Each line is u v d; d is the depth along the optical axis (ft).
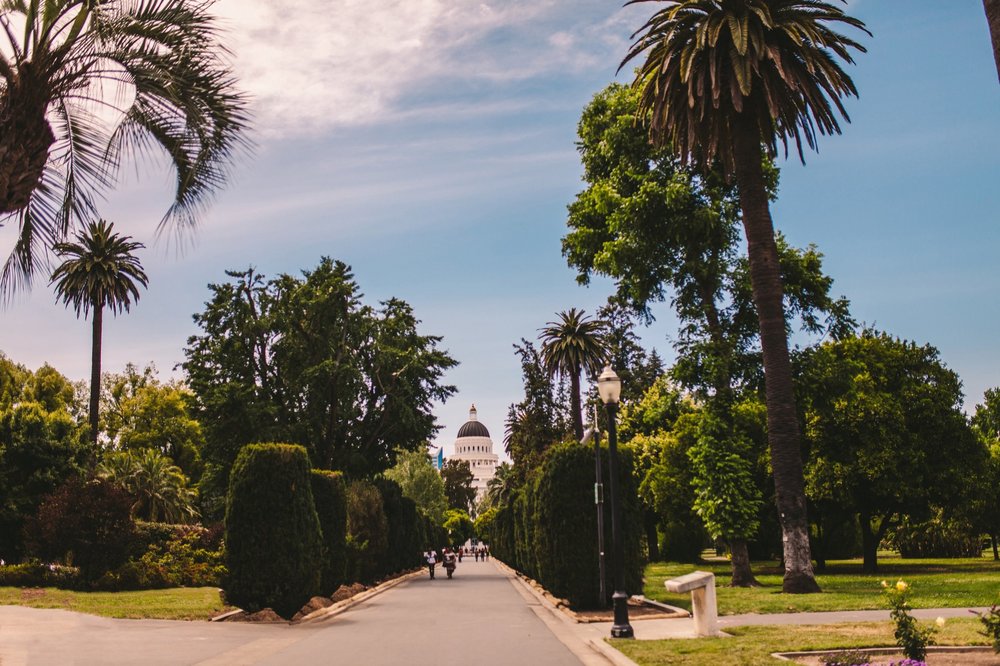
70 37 28.89
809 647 36.86
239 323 149.89
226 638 49.39
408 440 169.37
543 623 60.54
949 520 157.07
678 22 75.05
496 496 450.71
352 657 40.60
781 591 77.00
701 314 98.02
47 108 29.17
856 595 67.26
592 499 71.10
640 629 51.72
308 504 68.49
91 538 94.07
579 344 180.24
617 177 101.50
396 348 164.04
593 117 109.29
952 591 66.28
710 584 46.32
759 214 77.51
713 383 94.22
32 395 192.44
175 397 243.40
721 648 38.27
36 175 28.22
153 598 82.07
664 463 147.33
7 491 125.08
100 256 172.96
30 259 31.89
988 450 134.92
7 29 28.32
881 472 111.24
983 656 33.24
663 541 194.59
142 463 181.98
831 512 127.24
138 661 37.70
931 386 116.88
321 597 80.43
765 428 132.67
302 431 148.66
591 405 189.37
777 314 76.33
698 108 76.02
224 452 148.77
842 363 98.22
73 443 135.64
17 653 39.93
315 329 154.20
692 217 94.89
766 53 71.56
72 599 78.23
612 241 102.37
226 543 65.77
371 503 119.65
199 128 31.12
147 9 30.60
